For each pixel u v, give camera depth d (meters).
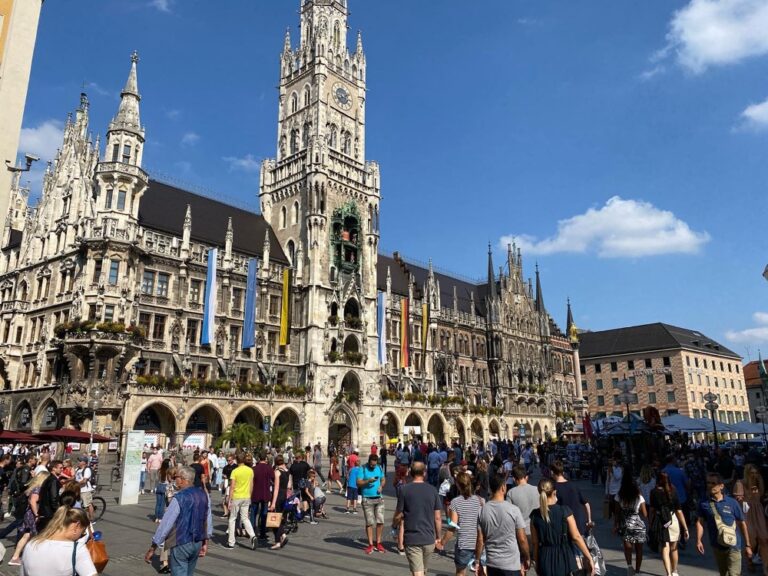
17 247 68.44
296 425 68.06
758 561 18.06
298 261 75.44
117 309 55.16
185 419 55.94
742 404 138.75
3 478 27.08
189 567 11.70
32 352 59.62
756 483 14.33
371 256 81.75
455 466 27.08
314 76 83.44
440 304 100.69
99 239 55.34
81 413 50.47
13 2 29.08
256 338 68.62
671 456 21.88
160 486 24.41
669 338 127.94
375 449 29.03
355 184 82.56
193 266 64.06
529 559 10.95
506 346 106.81
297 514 23.34
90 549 10.53
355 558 18.14
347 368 72.50
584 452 48.19
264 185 83.75
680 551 19.66
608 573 16.70
